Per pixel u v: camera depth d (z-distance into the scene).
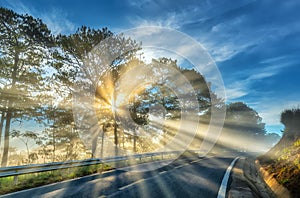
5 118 21.94
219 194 6.39
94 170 11.96
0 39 19.27
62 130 25.48
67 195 6.38
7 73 20.36
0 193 6.78
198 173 11.06
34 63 21.11
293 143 11.96
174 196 6.11
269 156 16.28
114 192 6.67
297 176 6.20
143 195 6.25
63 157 26.83
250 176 11.16
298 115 14.23
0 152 21.80
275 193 6.86
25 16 19.38
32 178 9.01
